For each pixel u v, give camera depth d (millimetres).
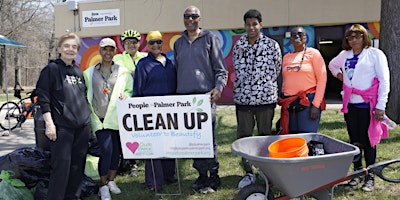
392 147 6340
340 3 12414
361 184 4648
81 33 14508
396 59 8125
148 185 4746
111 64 4574
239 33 13438
